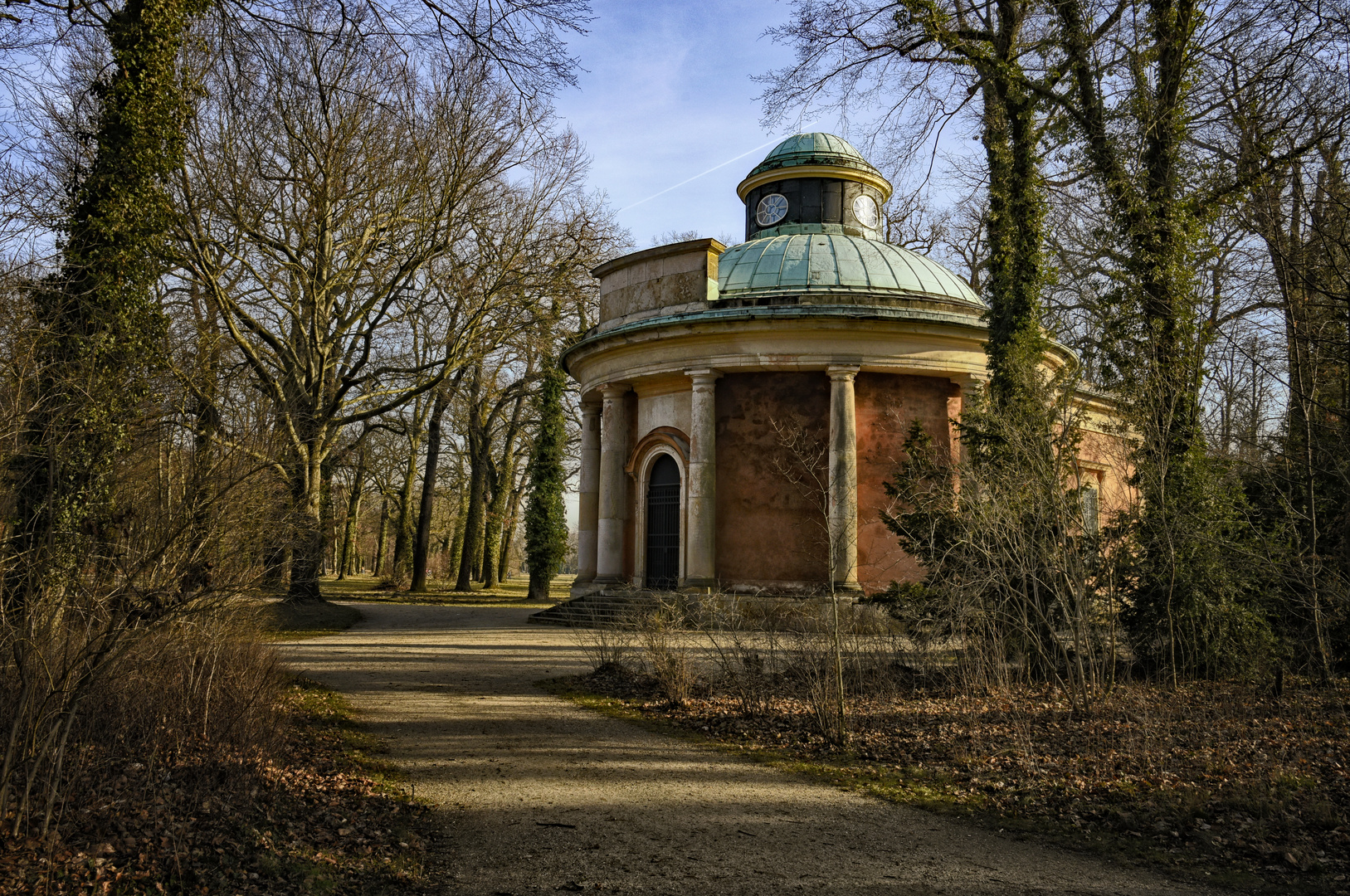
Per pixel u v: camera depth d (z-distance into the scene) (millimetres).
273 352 27922
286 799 7711
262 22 12453
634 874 6414
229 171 24000
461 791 8586
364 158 26094
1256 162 15781
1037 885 6277
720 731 11414
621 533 27188
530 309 32219
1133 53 16078
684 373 25328
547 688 14562
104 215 11898
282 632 22453
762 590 23969
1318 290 13492
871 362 24297
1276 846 7027
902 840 7293
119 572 6977
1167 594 13734
